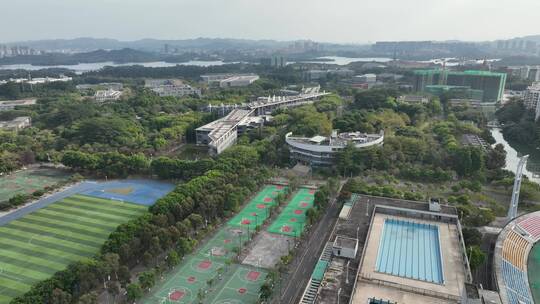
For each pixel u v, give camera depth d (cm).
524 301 11956
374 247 13388
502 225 17475
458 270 12056
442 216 15538
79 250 15712
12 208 19762
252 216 18825
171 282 13738
